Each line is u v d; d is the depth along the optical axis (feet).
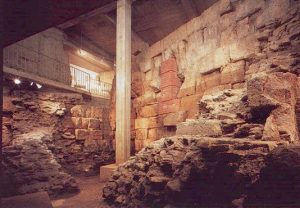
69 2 9.10
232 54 22.13
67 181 23.77
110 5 32.78
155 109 33.83
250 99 13.56
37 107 30.17
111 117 39.42
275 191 7.62
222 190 10.90
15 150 23.07
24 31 11.15
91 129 36.35
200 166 11.76
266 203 7.80
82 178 31.42
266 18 19.71
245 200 8.71
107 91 61.26
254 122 13.92
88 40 48.29
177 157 14.49
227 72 22.36
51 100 32.04
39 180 22.53
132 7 34.68
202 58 26.13
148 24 39.04
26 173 22.13
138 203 16.28
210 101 20.15
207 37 26.21
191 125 16.75
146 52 37.73
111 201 19.67
